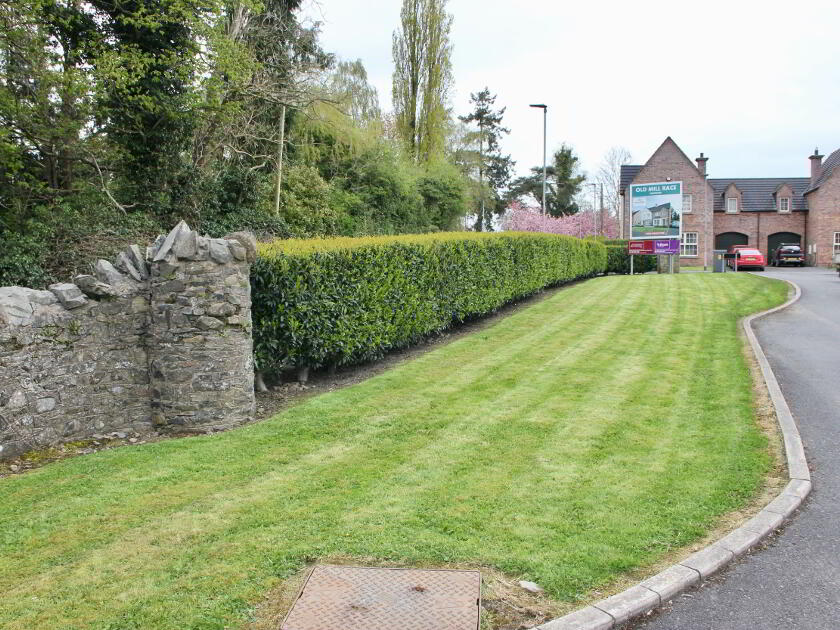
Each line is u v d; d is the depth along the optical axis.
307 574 3.63
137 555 3.88
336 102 20.05
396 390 8.07
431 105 36.88
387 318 9.83
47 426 6.06
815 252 43.00
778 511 4.49
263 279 7.45
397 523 4.27
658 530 4.18
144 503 4.67
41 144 14.59
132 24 15.07
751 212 45.59
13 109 12.98
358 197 25.16
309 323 7.95
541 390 8.03
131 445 6.24
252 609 3.29
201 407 6.67
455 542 3.99
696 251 42.34
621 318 14.24
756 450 5.70
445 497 4.71
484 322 14.20
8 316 5.73
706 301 16.84
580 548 3.92
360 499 4.68
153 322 6.73
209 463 5.53
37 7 12.46
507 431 6.35
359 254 8.95
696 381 8.41
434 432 6.35
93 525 4.31
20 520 4.40
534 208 61.59
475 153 49.44
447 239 12.06
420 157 36.75
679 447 5.82
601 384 8.31
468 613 3.23
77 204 15.16
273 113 22.02
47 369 6.05
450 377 8.80
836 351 10.48
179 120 16.16
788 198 45.16
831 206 42.03
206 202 18.05
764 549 4.08
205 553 3.89
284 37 20.20
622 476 5.12
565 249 21.94
